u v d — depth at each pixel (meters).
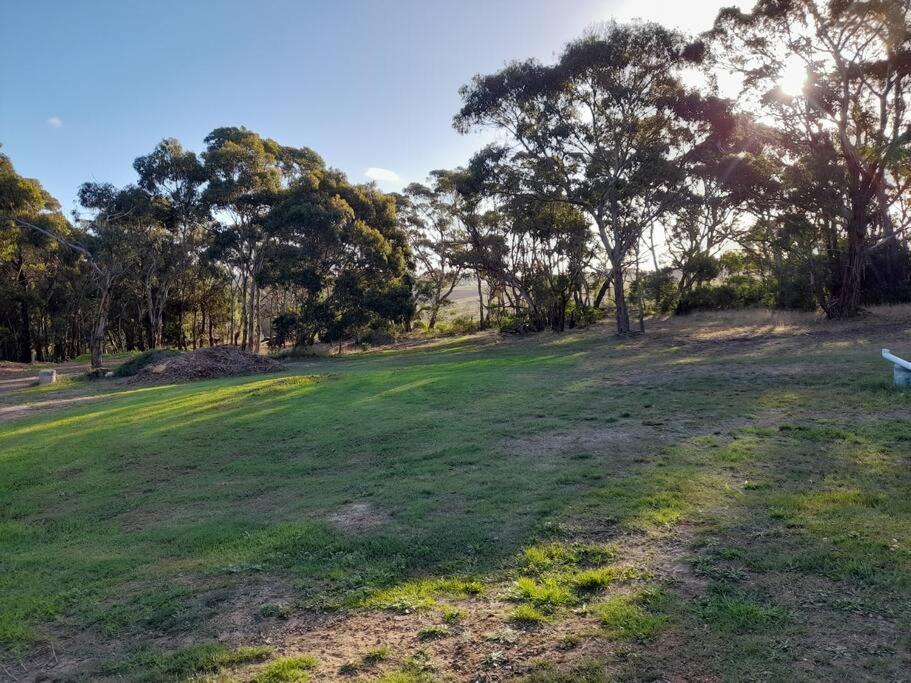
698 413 9.32
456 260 40.53
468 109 28.83
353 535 5.37
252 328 42.03
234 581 4.68
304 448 9.36
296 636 3.75
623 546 4.59
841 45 25.73
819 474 5.93
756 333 24.47
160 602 4.43
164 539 5.85
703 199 28.86
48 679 3.58
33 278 48.97
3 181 31.61
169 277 45.28
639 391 11.84
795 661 2.99
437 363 23.67
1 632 4.19
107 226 32.53
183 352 28.67
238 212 40.62
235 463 8.84
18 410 17.80
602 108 27.98
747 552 4.27
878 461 6.18
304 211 36.72
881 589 3.64
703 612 3.51
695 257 37.53
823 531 4.51
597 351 22.67
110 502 7.52
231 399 14.70
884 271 29.78
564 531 4.97
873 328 21.69
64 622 4.31
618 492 5.78
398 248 47.31
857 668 2.90
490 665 3.21
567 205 35.31
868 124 27.67
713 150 27.83
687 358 17.34
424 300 52.44
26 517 7.30
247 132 40.72
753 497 5.39
